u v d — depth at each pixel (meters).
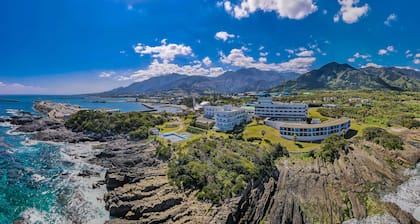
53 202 59.03
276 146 85.00
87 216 53.88
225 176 62.88
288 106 133.25
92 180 72.62
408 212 61.31
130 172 70.62
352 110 150.75
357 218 60.16
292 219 59.12
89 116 137.25
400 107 158.12
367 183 71.81
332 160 79.88
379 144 92.69
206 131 115.75
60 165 85.12
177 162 74.56
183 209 53.50
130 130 126.00
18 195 61.47
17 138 122.19
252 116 136.88
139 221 50.44
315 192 67.12
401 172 80.50
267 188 65.12
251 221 55.19
